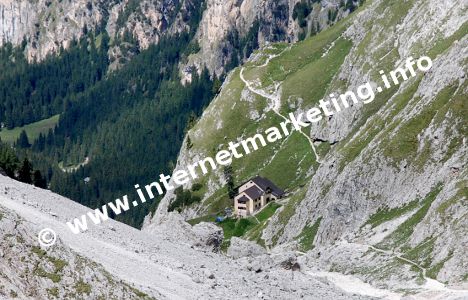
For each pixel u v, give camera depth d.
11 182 75.81
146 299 47.81
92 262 47.91
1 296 41.47
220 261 70.81
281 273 71.00
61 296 44.12
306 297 63.97
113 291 46.38
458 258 111.69
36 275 44.16
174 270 59.44
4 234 44.72
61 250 46.41
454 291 103.12
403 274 116.06
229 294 57.78
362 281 116.62
